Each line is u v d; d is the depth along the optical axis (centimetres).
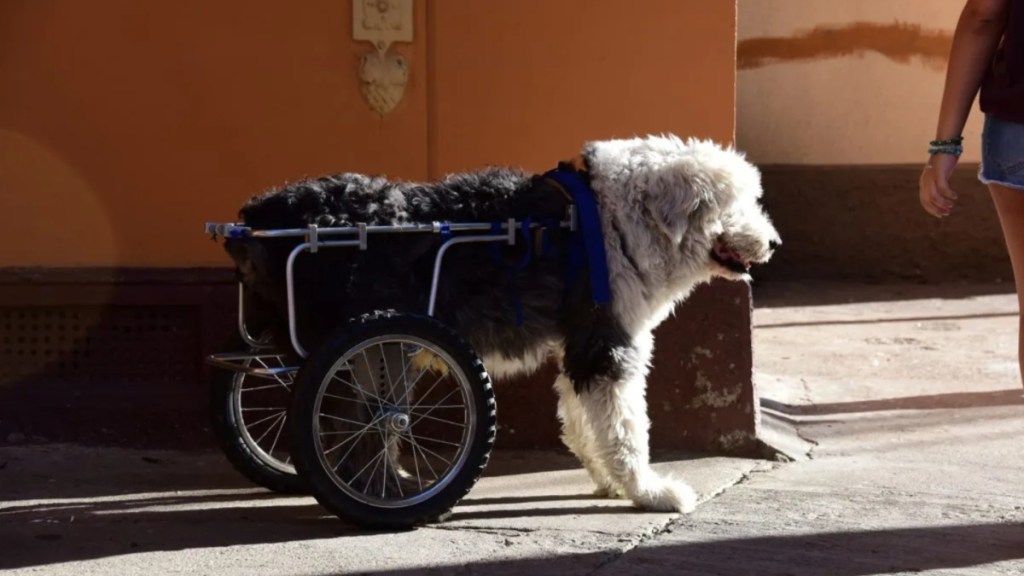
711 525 459
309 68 573
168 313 579
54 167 566
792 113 1306
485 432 454
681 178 459
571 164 491
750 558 419
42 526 458
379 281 455
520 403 587
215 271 573
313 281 450
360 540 439
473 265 464
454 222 461
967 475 545
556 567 408
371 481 455
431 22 576
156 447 575
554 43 581
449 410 579
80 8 560
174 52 566
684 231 460
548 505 492
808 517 470
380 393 456
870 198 1299
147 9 563
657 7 584
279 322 468
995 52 406
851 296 1188
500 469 559
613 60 584
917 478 539
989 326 1003
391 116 579
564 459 576
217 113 570
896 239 1301
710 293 578
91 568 408
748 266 487
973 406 704
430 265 460
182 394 577
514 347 480
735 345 580
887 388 760
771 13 1299
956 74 405
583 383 469
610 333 468
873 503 492
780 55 1301
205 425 577
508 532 449
